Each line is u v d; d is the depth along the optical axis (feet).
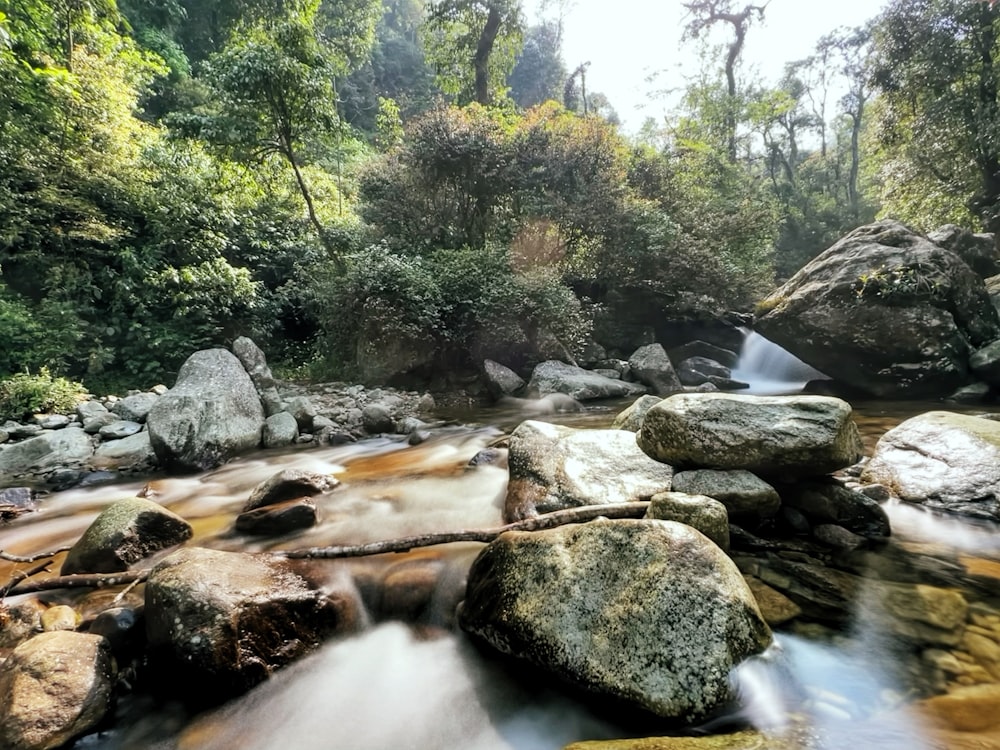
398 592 9.11
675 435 10.81
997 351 23.48
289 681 7.29
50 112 29.14
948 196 46.21
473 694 7.05
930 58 44.70
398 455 18.97
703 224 42.24
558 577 7.31
